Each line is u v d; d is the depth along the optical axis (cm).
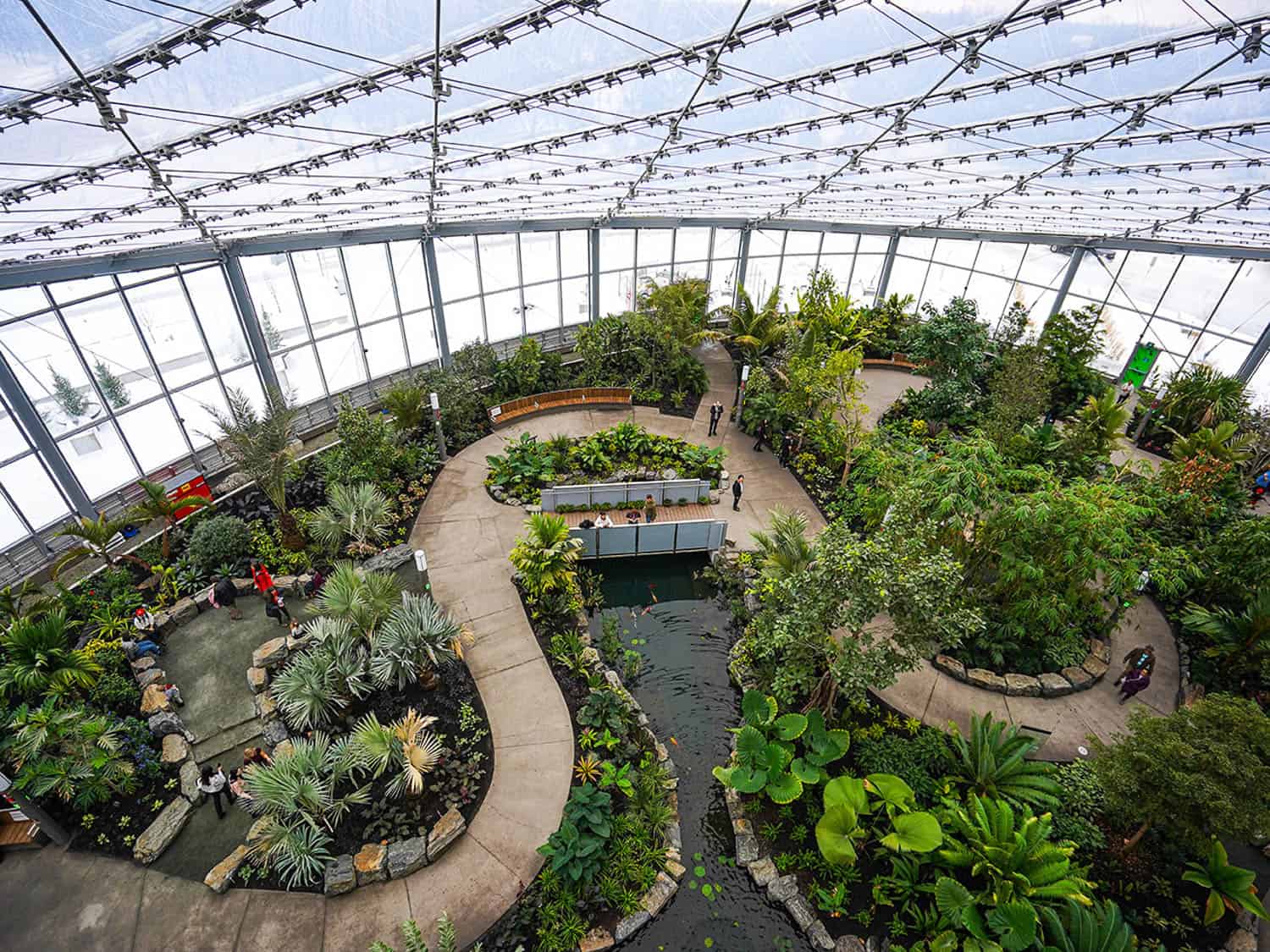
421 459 1669
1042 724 1051
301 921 789
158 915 794
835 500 1577
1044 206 1680
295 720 977
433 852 847
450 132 932
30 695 973
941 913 774
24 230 915
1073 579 1072
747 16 691
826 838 826
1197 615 1135
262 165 921
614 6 649
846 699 1073
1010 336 2148
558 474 1664
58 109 601
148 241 1239
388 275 1845
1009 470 1183
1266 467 1606
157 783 933
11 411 1155
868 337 2356
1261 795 695
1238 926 797
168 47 566
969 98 903
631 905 810
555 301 2283
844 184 1562
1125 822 870
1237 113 823
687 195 1753
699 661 1196
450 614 1217
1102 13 654
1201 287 1931
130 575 1257
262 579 1202
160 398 1434
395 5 596
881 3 661
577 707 1062
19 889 819
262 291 1580
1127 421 1836
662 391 2109
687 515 1527
